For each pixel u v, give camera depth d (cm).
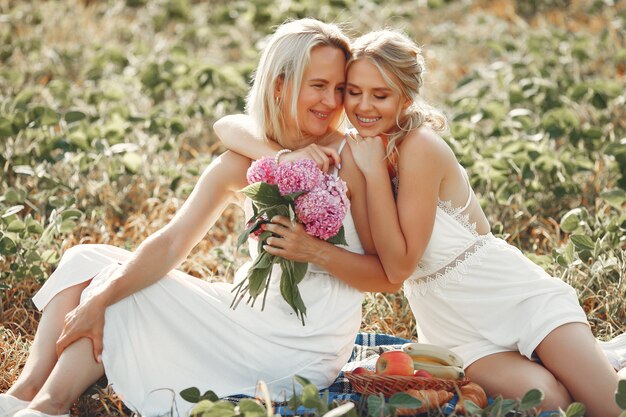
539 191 521
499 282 341
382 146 330
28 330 412
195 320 327
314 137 343
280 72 329
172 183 534
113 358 319
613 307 409
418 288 355
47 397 310
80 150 543
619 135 609
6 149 551
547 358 328
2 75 670
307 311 332
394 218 325
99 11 943
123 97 660
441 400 306
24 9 878
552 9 964
